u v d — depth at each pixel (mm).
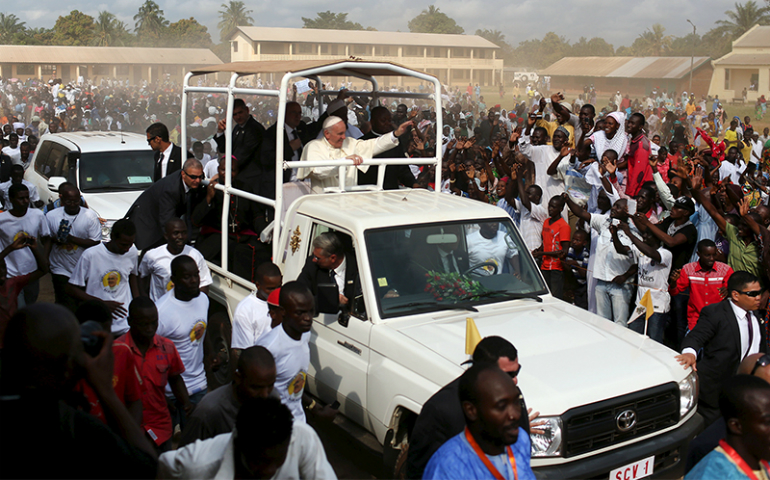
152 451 2725
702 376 5113
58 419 2195
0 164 11305
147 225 6621
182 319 4715
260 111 29641
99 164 10156
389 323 4461
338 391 4648
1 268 6355
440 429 3182
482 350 3275
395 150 7133
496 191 8727
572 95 67500
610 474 3863
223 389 3383
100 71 68875
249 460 2490
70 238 7105
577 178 8078
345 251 4914
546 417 3656
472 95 49625
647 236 6453
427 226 4969
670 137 25031
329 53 69438
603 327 4656
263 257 6086
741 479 2715
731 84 57688
